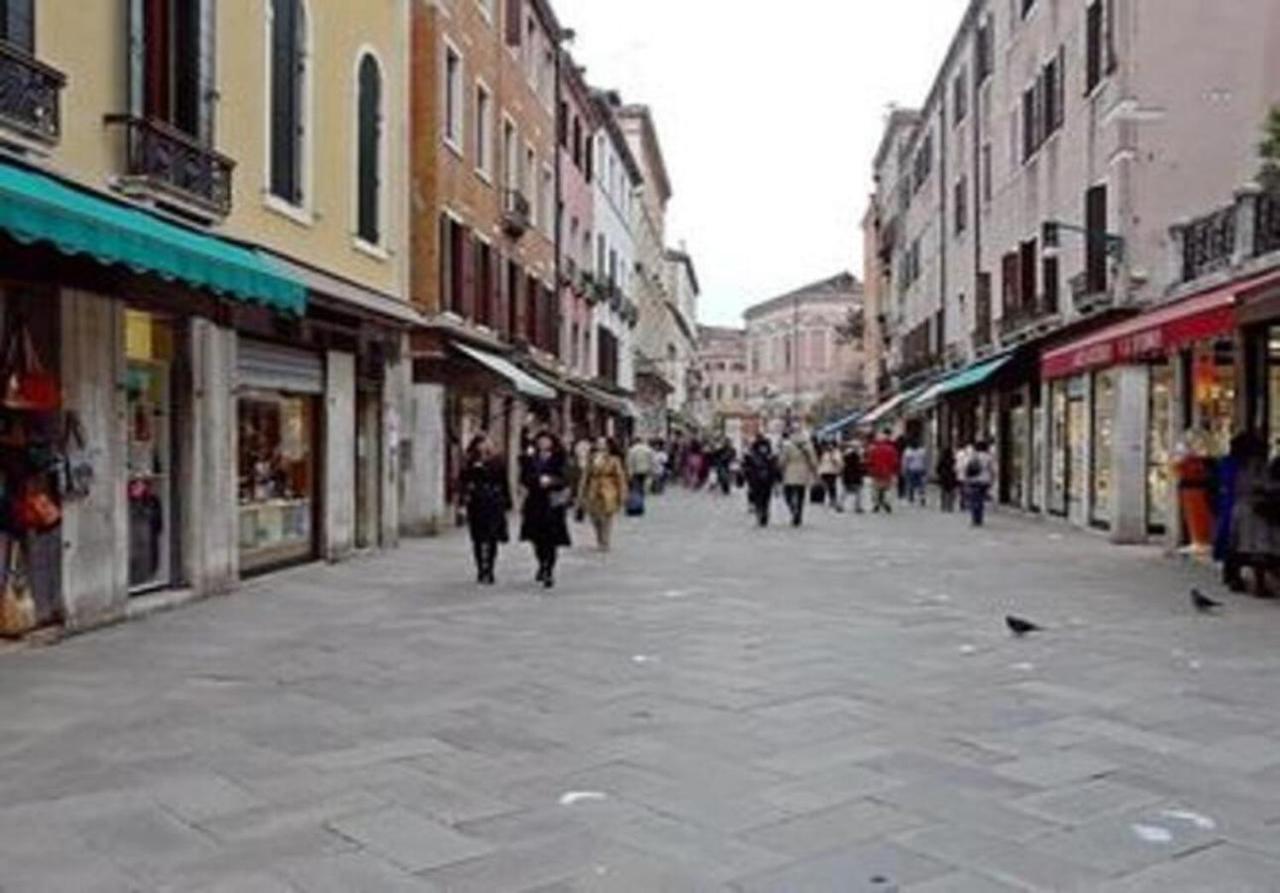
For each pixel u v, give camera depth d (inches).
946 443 1766.7
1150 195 912.9
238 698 341.1
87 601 457.1
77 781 261.0
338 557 717.3
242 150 599.8
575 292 1680.6
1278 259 661.9
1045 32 1136.2
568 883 203.9
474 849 219.8
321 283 664.4
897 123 2329.0
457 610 516.4
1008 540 906.7
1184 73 913.5
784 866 211.9
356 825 232.5
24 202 337.7
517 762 276.1
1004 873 209.2
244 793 252.5
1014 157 1263.5
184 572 542.3
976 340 1434.5
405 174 849.5
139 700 338.3
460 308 1025.5
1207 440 767.1
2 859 214.5
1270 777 267.1
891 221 2428.6
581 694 347.9
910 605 537.6
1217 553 602.5
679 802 246.7
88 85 466.6
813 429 3454.7
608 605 534.6
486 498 614.9
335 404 713.6
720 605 535.5
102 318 467.2
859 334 3415.4
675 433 3442.4
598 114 1871.3
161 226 451.2
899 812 241.1
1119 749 289.0
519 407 1286.9
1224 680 369.7
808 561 738.8
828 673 378.9
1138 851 220.2
